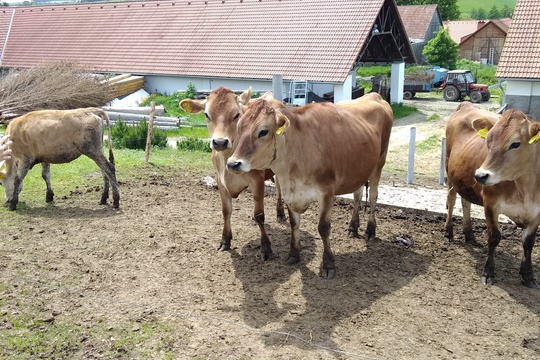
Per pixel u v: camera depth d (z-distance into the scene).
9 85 19.23
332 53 25.75
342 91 24.72
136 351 5.04
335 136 6.53
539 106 21.36
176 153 14.73
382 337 5.31
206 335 5.30
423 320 5.67
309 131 6.25
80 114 9.05
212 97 6.49
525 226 6.35
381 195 10.45
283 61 26.48
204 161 13.78
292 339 5.23
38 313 5.73
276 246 7.69
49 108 19.06
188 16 33.00
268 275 6.70
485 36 60.69
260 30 29.30
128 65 30.67
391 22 28.77
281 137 5.86
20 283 6.43
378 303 6.00
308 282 6.50
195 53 29.62
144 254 7.36
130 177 11.69
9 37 37.59
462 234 8.30
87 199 9.95
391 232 8.38
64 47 34.56
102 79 24.28
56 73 20.20
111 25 35.03
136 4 36.22
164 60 29.98
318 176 6.29
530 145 5.75
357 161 6.86
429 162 15.31
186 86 28.91
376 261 7.18
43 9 39.44
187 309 5.84
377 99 8.29
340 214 9.23
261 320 5.61
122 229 8.31
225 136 6.27
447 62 43.88
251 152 5.61
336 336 5.31
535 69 20.95
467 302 6.09
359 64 30.48
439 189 11.30
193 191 10.71
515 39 22.47
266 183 10.82
